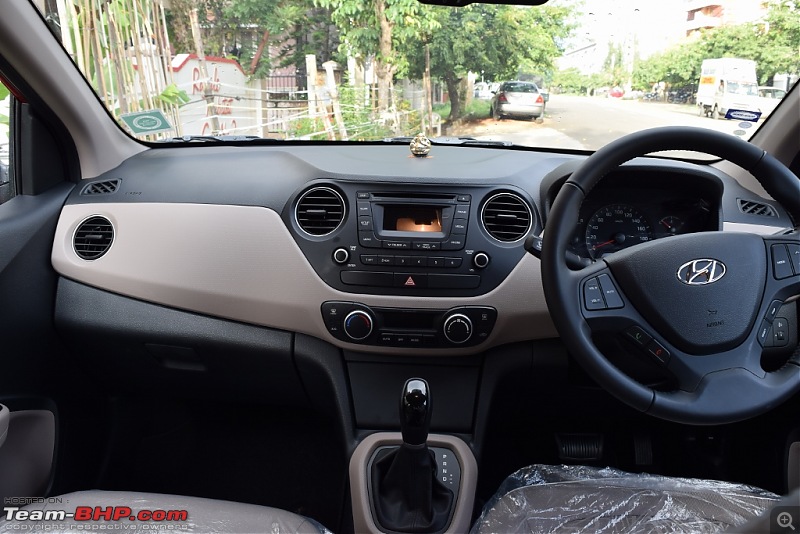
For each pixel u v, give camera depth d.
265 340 1.44
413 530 1.19
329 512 1.68
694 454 1.73
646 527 1.06
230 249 1.42
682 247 1.03
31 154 1.51
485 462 1.75
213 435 1.93
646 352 1.04
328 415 1.62
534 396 1.55
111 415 1.77
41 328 1.49
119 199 1.53
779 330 1.40
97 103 1.59
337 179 1.41
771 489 1.50
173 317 1.46
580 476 1.26
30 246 1.45
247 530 1.02
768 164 1.02
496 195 1.40
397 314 1.37
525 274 1.37
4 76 1.37
